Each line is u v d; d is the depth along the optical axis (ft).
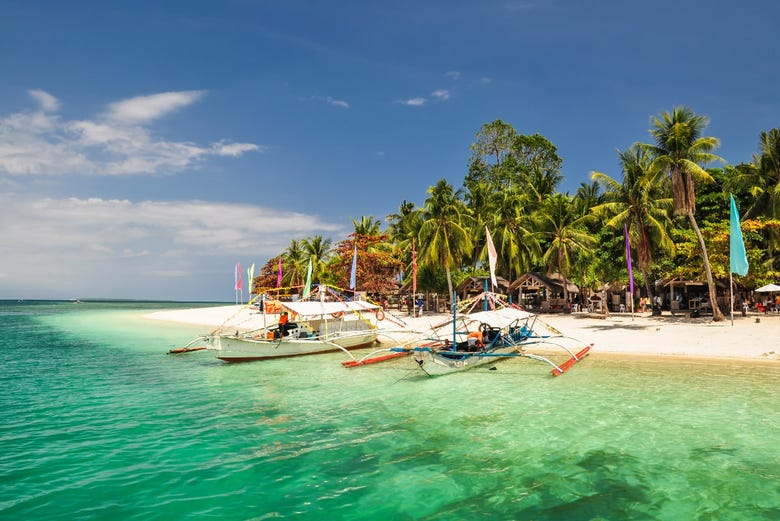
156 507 26.48
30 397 52.42
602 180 120.57
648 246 119.65
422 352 57.31
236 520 25.07
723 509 25.88
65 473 31.01
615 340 85.25
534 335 85.87
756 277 113.60
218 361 78.23
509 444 35.88
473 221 161.79
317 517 25.45
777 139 128.36
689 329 92.89
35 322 211.41
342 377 62.23
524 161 220.84
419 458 33.50
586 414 42.75
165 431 39.83
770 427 38.45
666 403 45.65
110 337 130.21
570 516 25.29
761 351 69.62
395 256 186.39
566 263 144.77
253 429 40.24
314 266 207.41
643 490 28.17
